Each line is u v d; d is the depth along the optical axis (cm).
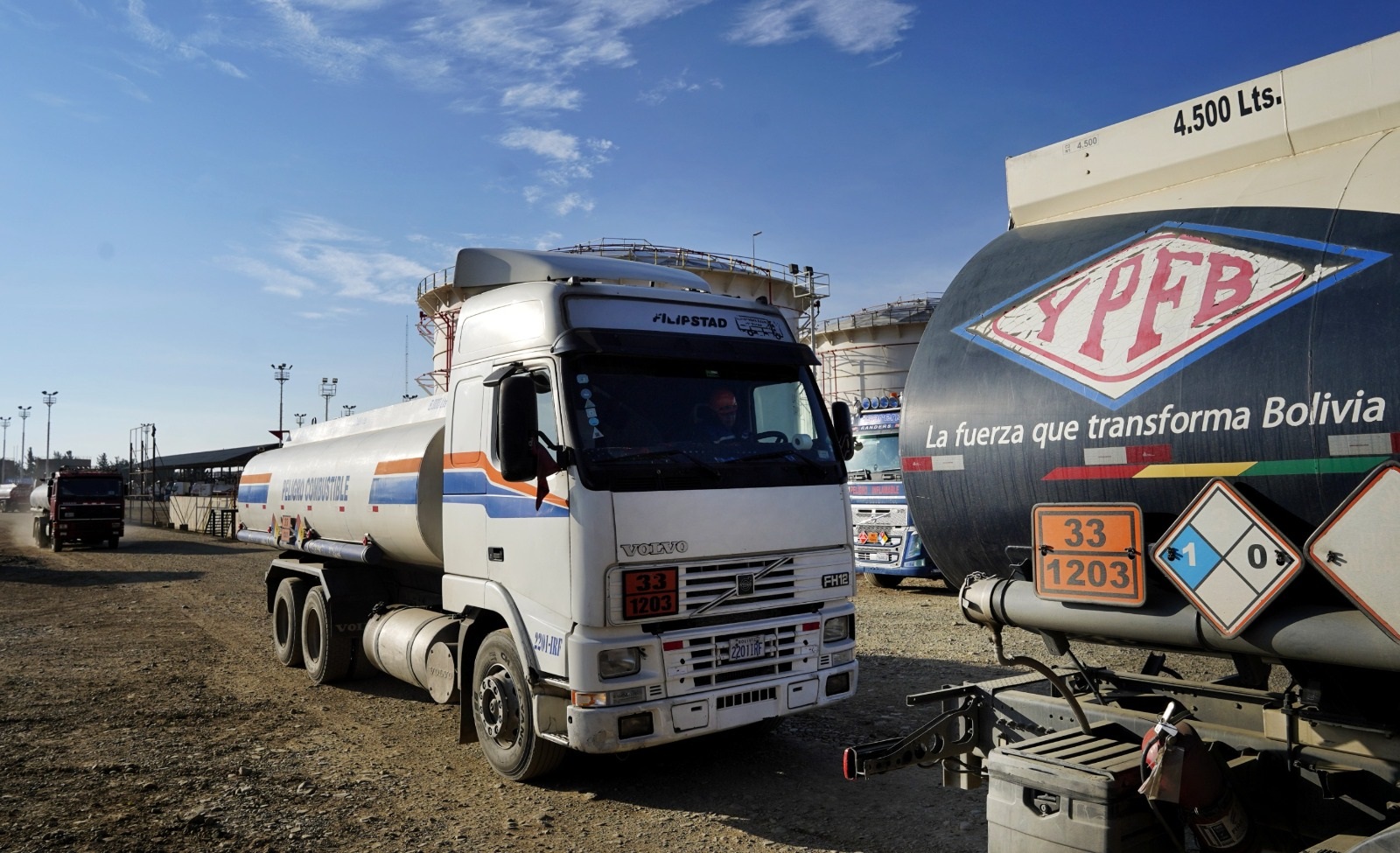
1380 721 304
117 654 1120
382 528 794
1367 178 315
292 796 583
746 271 2539
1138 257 365
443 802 569
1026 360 382
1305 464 292
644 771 623
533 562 561
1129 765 328
